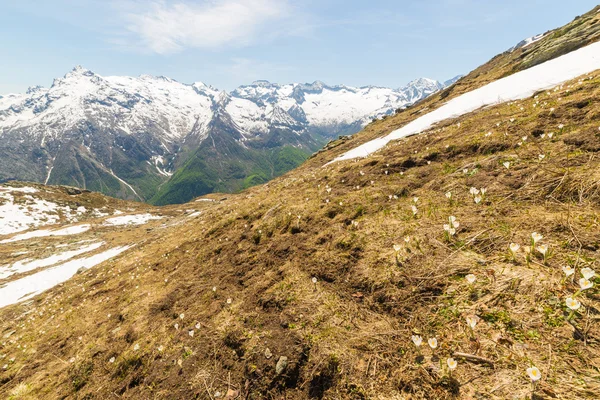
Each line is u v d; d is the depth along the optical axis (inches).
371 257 234.5
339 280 234.1
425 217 249.4
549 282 149.0
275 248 336.8
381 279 208.2
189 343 244.5
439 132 502.3
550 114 329.7
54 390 297.0
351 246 260.1
